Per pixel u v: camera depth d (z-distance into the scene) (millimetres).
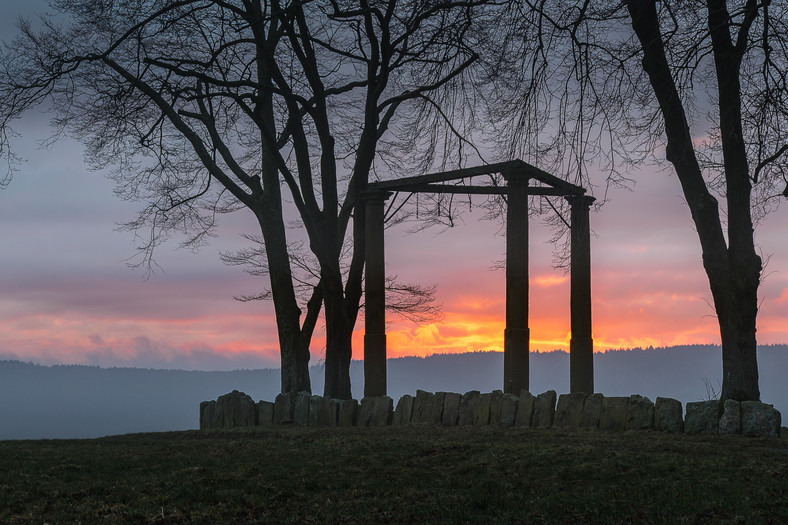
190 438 20969
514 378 22703
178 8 24812
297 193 24406
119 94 23891
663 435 16203
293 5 22438
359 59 24047
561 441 15570
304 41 24562
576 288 24875
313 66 24812
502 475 12086
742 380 17219
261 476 12703
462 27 17094
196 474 12984
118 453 16031
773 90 14438
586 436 16328
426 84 22672
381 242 25047
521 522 9617
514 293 22938
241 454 15094
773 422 15898
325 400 21938
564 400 18266
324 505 10812
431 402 20172
